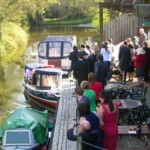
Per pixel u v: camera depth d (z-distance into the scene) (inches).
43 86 907.4
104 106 366.9
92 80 488.7
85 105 350.0
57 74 894.4
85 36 2144.4
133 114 490.3
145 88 581.0
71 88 853.8
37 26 2711.6
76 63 606.9
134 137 466.6
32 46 1834.4
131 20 1212.5
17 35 1822.1
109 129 363.6
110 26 1223.5
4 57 1577.3
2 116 846.5
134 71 759.7
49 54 1074.7
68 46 1072.2
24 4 1918.1
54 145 522.3
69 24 2800.2
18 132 629.9
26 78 979.3
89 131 347.6
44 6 2110.0
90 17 2827.3
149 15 438.0
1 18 1711.4
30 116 684.1
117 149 427.2
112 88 613.3
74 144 523.8
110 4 751.7
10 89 1083.9
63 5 2783.0
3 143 614.9
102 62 590.6
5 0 1766.7
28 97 960.3
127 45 724.7
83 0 2610.7
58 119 625.3
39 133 644.1
